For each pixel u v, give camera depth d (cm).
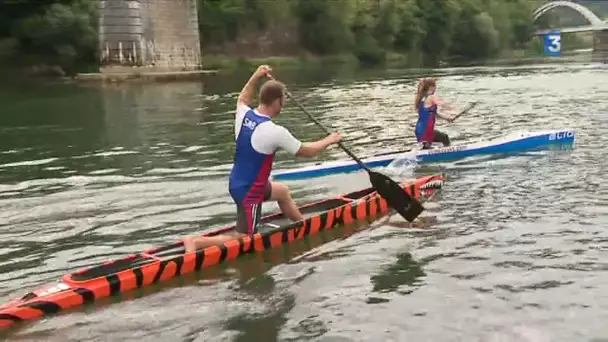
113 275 594
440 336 498
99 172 1169
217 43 5912
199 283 616
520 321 520
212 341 500
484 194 931
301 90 3259
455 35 8419
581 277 609
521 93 2781
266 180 695
